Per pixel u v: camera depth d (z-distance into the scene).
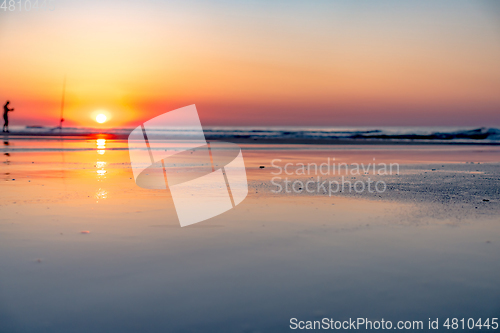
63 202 5.42
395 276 2.84
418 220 4.54
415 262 3.12
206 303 2.40
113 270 2.90
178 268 2.96
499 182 7.84
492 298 2.52
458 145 24.25
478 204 5.54
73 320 2.20
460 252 3.38
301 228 4.14
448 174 9.28
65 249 3.36
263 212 4.93
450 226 4.27
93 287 2.61
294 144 23.58
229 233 3.93
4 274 2.81
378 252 3.36
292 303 2.42
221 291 2.57
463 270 2.96
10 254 3.22
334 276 2.83
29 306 2.35
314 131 41.84
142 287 2.62
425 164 11.92
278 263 3.08
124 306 2.36
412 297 2.52
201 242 3.61
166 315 2.26
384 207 5.30
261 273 2.87
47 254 3.23
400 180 8.12
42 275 2.80
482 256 3.28
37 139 24.52
